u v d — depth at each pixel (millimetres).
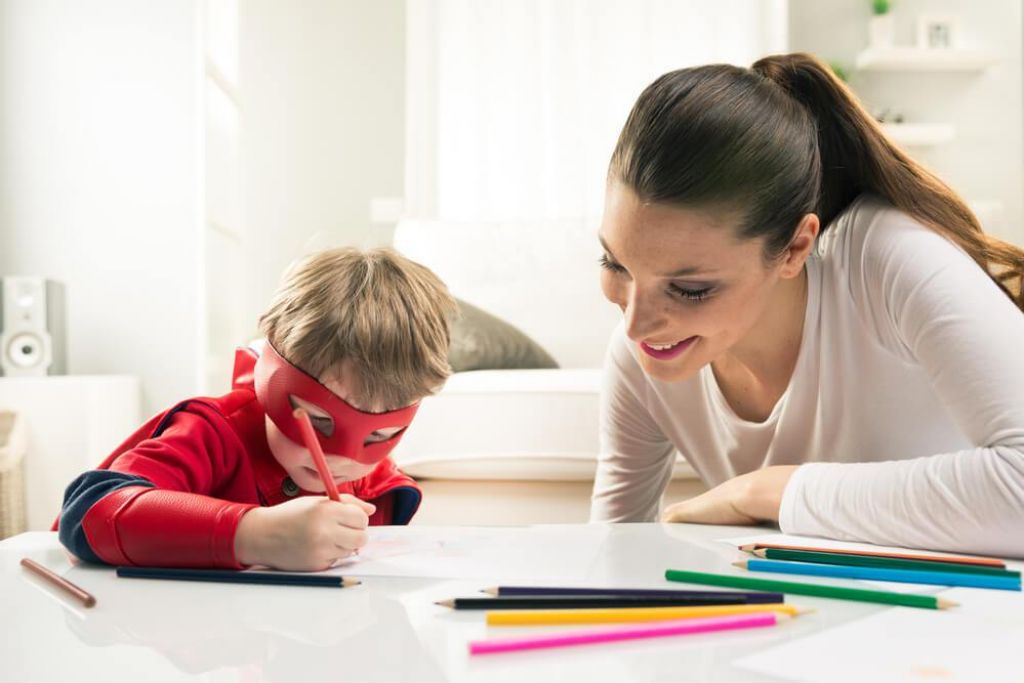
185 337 3020
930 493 804
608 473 1338
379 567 715
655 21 4047
